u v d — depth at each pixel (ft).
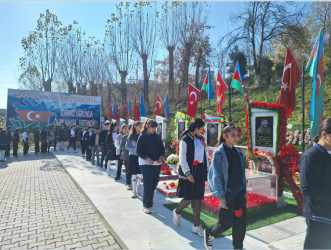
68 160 38.78
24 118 61.00
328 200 6.22
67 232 13.24
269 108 17.47
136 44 76.07
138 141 15.08
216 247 10.62
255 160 18.52
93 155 34.01
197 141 11.84
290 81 17.88
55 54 94.02
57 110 64.28
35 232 13.24
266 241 11.46
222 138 9.50
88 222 14.61
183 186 11.70
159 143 15.60
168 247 10.53
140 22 75.05
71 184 24.52
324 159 6.46
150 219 13.84
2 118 80.64
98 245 11.68
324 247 6.20
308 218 6.59
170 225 12.96
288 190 19.93
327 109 35.91
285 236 12.00
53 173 30.19
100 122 69.56
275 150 16.98
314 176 6.41
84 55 93.25
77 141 61.67
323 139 6.63
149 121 15.19
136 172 18.08
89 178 24.93
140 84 81.35
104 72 87.97
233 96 61.77
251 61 75.20
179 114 31.65
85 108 67.26
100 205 16.39
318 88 15.65
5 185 24.12
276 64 67.82
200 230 11.65
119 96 93.45
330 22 60.49
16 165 36.52
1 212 16.42
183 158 11.32
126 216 14.33
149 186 14.84
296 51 66.64
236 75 20.84
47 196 20.26
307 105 39.78
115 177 24.02
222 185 9.00
